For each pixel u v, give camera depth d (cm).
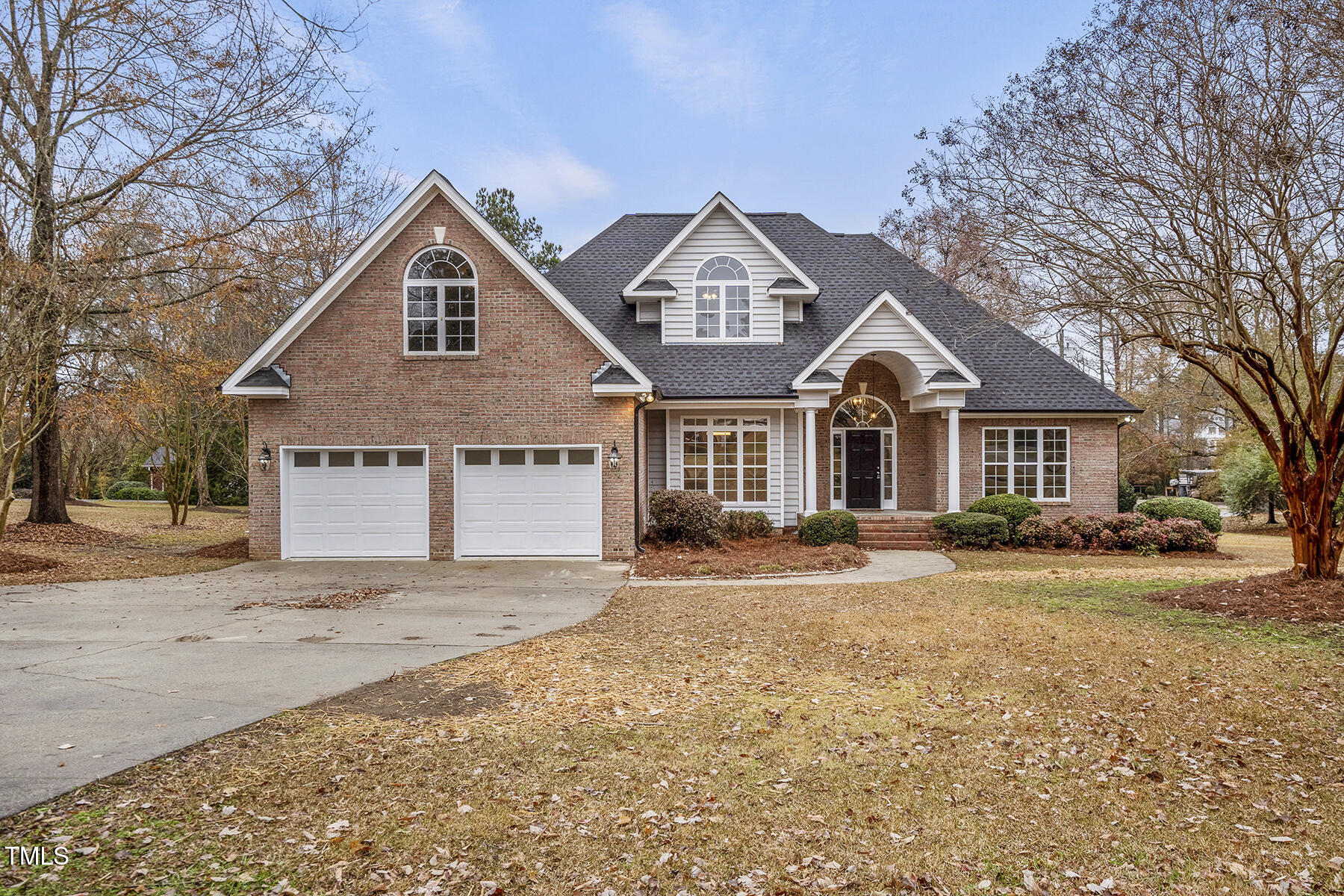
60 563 1541
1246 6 971
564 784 493
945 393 1864
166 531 2305
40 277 1500
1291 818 448
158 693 670
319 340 1603
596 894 374
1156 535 1758
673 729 594
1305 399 1998
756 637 906
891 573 1441
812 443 1852
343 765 517
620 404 1612
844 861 405
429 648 855
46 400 1628
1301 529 1074
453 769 513
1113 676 727
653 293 1972
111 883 370
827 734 583
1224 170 973
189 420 2534
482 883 380
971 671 748
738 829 437
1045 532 1812
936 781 500
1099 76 1092
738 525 1830
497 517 1627
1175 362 2941
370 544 1620
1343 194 948
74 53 1603
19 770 495
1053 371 2084
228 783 483
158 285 2067
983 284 1573
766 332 2016
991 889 380
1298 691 673
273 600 1167
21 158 1539
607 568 1519
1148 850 415
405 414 1609
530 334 1612
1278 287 1116
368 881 379
